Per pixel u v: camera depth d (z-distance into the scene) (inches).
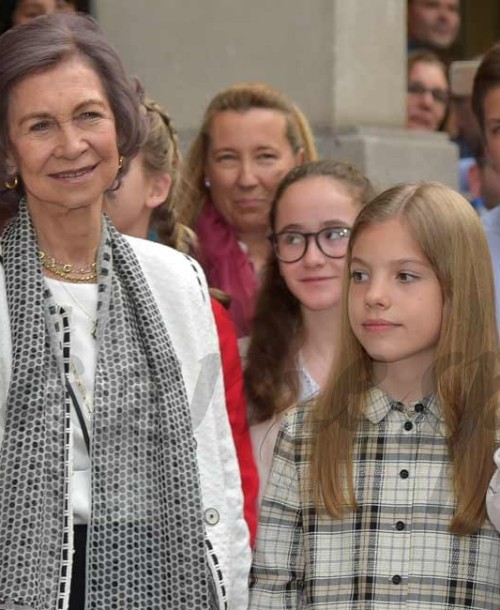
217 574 132.0
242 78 263.4
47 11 262.8
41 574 123.4
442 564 133.0
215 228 214.8
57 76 127.3
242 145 212.1
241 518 138.9
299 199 173.3
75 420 128.7
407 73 294.7
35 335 127.3
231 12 264.1
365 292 137.0
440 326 137.0
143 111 147.1
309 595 137.9
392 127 265.7
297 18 257.1
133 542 128.0
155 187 180.2
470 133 298.4
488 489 131.0
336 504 136.9
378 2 260.7
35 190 128.7
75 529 128.0
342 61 255.0
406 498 135.6
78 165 127.7
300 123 219.1
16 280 129.3
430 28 324.2
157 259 138.8
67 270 133.0
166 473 129.6
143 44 274.5
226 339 161.3
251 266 212.8
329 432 139.3
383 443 138.3
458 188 277.6
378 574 134.4
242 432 160.9
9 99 128.3
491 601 132.3
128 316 133.3
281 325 176.6
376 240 136.6
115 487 127.8
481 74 191.5
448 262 136.2
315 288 172.6
